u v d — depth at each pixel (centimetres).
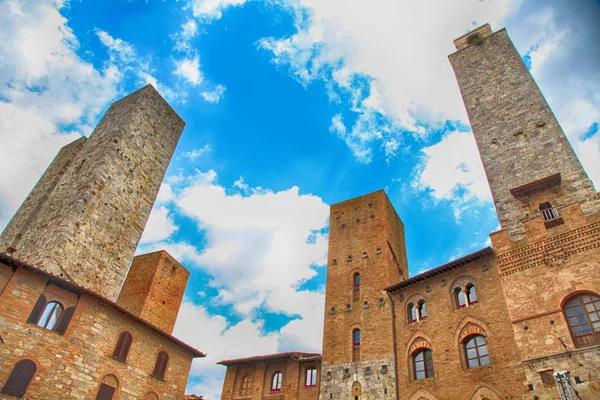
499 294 2859
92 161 4153
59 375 2692
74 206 3597
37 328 2669
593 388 2123
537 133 3606
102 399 2938
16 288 2642
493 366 2642
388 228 4612
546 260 2709
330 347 3856
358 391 3400
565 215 2772
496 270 2972
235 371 4638
